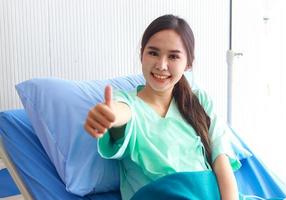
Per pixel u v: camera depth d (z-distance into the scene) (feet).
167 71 3.88
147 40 3.93
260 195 4.47
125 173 3.92
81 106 4.14
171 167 3.61
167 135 3.84
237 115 7.61
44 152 4.12
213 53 7.14
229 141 4.48
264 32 7.42
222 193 3.76
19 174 3.97
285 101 7.52
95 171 3.85
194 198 3.41
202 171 3.67
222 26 7.11
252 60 7.47
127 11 6.12
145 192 3.52
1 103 5.32
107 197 3.94
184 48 3.92
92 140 3.95
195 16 6.82
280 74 7.46
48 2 5.43
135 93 4.16
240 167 4.77
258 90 7.62
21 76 5.39
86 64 5.90
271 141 7.70
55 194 3.71
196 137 4.02
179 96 4.25
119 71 6.21
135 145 3.70
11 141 4.16
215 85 7.29
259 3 7.32
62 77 5.72
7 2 5.13
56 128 3.98
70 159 3.84
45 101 4.09
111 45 6.07
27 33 5.34
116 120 3.13
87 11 5.77
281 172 6.95
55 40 5.57
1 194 5.10
